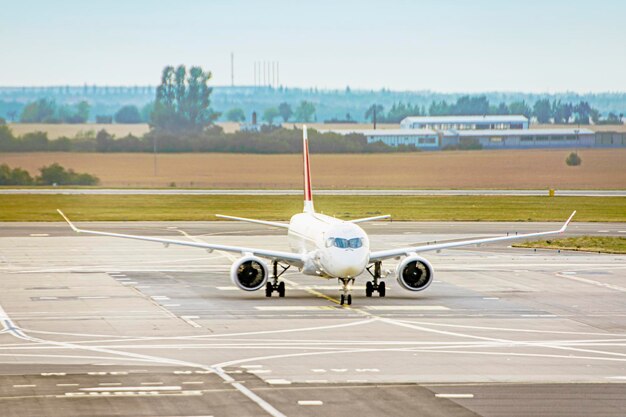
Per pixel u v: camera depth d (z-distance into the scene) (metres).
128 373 81.56
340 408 69.81
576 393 74.88
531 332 103.81
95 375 80.75
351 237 121.50
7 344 95.69
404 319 112.31
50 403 71.00
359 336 100.75
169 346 94.69
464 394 74.38
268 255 130.12
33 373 81.50
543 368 84.56
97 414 67.94
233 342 97.06
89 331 103.50
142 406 70.19
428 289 139.38
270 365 85.31
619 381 79.31
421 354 90.94
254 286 127.69
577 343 97.38
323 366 85.00
